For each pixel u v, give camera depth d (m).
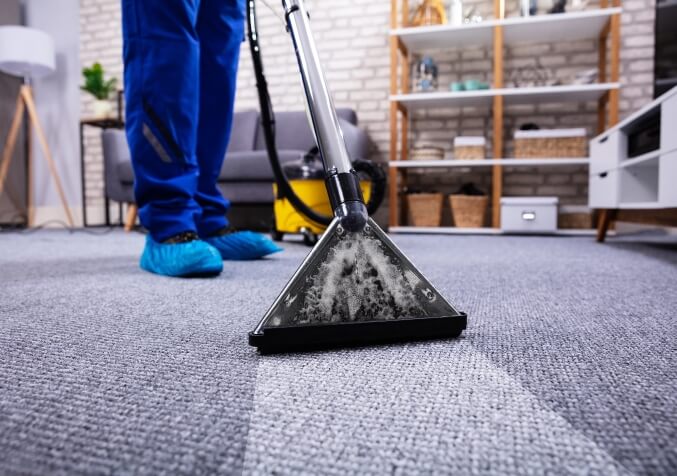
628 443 0.33
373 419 0.37
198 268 1.08
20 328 0.65
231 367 0.49
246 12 1.25
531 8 3.23
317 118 0.59
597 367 0.49
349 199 0.55
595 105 3.48
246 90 4.15
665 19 2.13
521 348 0.55
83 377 0.46
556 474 0.29
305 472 0.29
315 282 0.54
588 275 1.18
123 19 1.06
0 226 4.20
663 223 1.68
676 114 1.49
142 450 0.32
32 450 0.32
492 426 0.35
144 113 1.07
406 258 0.58
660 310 0.77
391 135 3.32
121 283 1.02
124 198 3.47
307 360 0.51
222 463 0.30
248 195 3.13
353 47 3.92
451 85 3.36
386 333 0.56
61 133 4.59
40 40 3.93
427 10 3.58
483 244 2.24
